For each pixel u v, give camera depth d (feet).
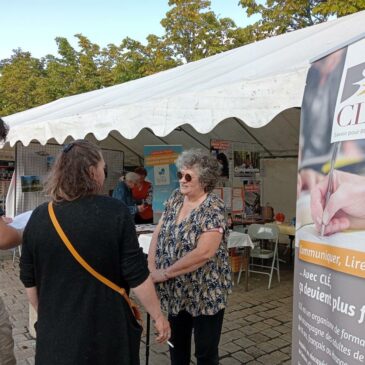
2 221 6.38
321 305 5.49
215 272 7.54
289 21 36.40
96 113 12.75
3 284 19.43
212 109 9.39
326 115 5.62
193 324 7.97
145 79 21.42
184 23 46.03
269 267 21.43
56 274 5.40
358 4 28.43
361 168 4.91
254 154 23.58
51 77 57.72
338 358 5.08
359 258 4.86
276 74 8.40
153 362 11.35
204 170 7.55
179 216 7.91
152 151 18.28
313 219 5.74
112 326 5.43
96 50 57.00
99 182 5.79
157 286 7.80
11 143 17.53
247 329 14.02
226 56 17.84
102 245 5.37
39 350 5.37
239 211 21.22
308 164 5.92
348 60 5.37
